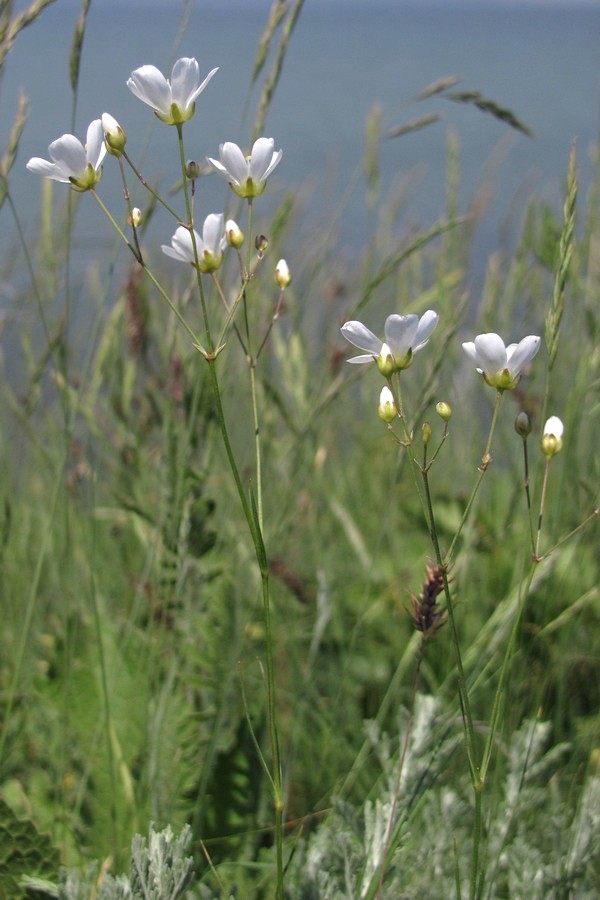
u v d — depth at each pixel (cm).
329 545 59
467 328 66
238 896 39
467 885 40
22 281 70
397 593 55
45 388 61
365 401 70
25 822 39
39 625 51
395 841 38
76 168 33
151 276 31
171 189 44
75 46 41
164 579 48
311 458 56
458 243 69
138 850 35
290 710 49
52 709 46
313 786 47
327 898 37
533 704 50
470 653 47
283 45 46
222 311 49
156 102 32
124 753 45
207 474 48
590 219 59
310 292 62
